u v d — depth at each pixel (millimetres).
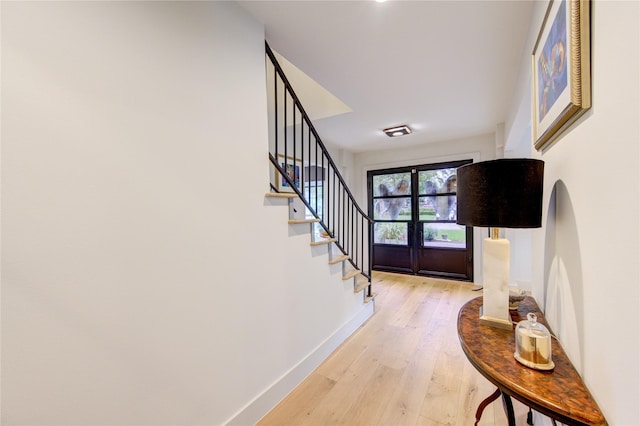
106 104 977
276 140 1807
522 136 3023
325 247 2250
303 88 3260
